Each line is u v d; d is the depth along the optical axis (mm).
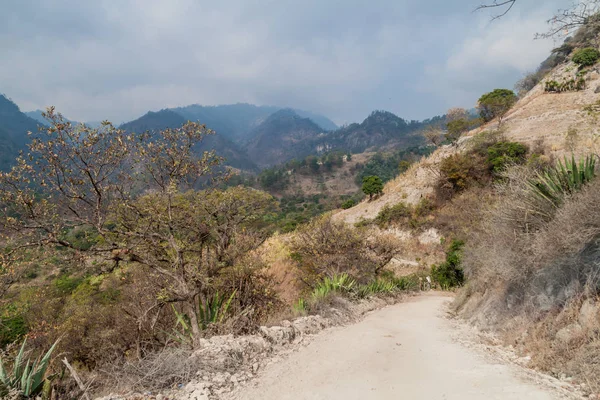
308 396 4352
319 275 16141
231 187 12125
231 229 11562
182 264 8648
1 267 9234
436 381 4547
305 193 194375
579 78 48844
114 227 8883
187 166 8789
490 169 38250
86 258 7758
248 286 10570
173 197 9195
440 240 37125
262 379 5129
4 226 6984
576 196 6066
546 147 34719
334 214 57406
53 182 7312
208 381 4832
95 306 15391
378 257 20734
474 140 42156
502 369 4852
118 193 8344
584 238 5418
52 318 16000
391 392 4262
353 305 12562
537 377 4402
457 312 12508
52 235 7449
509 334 6766
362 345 6945
